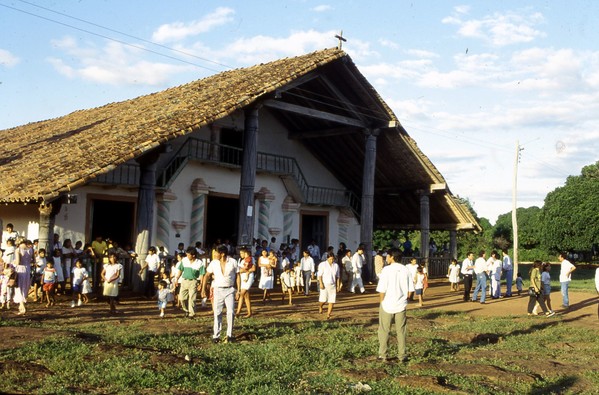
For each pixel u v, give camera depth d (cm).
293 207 2739
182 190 2311
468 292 2020
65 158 1742
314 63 2066
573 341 1243
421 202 2833
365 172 2427
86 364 771
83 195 2006
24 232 1828
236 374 779
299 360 873
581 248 5403
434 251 3256
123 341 952
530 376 845
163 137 1655
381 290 909
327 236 2962
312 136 2670
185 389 694
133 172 2139
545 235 5625
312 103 2414
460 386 766
